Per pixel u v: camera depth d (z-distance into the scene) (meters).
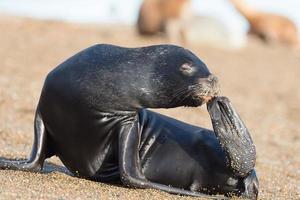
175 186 30.62
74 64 29.48
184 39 111.75
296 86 86.81
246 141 29.42
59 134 29.84
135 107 29.27
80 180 29.95
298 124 64.06
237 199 29.77
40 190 27.44
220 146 30.77
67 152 30.20
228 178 30.44
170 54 29.58
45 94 29.59
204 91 29.02
